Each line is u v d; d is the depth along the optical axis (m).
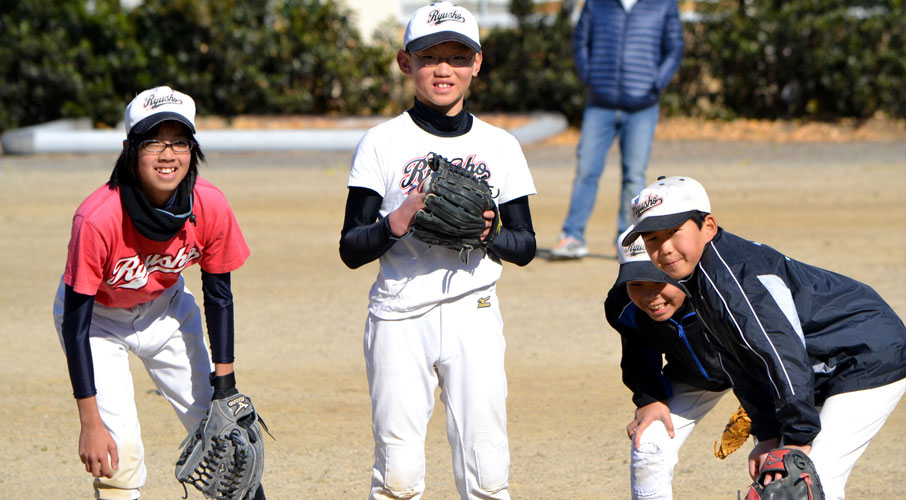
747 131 32.06
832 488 6.07
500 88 34.38
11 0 32.94
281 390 10.72
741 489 8.21
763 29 33.16
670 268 5.98
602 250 17.66
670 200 5.84
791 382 5.66
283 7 34.53
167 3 33.09
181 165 6.32
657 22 16.27
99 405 6.76
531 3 34.50
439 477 8.57
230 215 6.81
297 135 29.98
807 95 33.66
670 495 6.90
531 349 12.05
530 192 6.95
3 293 14.67
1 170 26.34
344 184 24.50
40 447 9.22
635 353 6.98
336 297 14.55
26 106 32.72
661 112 33.72
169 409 10.27
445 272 6.56
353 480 8.47
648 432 6.79
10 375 11.22
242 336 12.65
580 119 34.34
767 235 17.94
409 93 35.41
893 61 32.22
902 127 31.81
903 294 13.66
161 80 33.28
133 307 6.96
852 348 6.10
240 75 33.50
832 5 33.31
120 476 6.81
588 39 16.56
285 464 8.81
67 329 6.45
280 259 16.95
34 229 19.16
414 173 6.68
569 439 9.34
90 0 34.03
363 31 36.47
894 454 8.84
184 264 6.77
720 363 6.54
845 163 26.64
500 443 6.67
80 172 26.02
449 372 6.61
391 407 6.57
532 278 15.59
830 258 16.00
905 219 19.34
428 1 37.91
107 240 6.35
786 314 5.77
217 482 6.78
